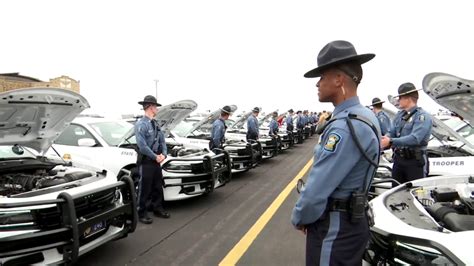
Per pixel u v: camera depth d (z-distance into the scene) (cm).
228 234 460
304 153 1407
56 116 422
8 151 445
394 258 221
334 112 201
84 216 334
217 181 660
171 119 696
